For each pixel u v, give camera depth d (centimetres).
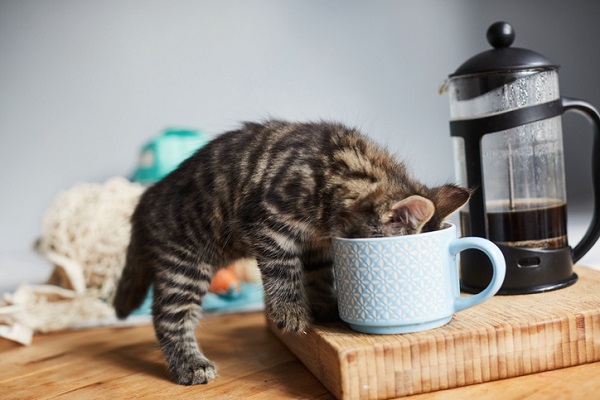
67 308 105
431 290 72
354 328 76
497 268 72
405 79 184
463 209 87
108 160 187
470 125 84
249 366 84
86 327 105
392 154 88
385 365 70
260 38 182
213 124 185
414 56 183
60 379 84
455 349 71
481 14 182
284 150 84
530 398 68
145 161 143
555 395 68
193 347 86
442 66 184
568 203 180
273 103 184
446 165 187
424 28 182
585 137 182
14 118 183
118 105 185
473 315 76
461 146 87
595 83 183
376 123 184
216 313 108
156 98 185
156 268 89
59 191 186
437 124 186
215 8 182
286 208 81
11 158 184
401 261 72
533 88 84
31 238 187
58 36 181
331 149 83
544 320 73
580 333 74
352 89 183
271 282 82
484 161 85
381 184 80
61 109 184
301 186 81
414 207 73
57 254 110
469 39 183
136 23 182
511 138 85
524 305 78
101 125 185
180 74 184
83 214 113
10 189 185
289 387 76
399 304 72
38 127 184
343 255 74
